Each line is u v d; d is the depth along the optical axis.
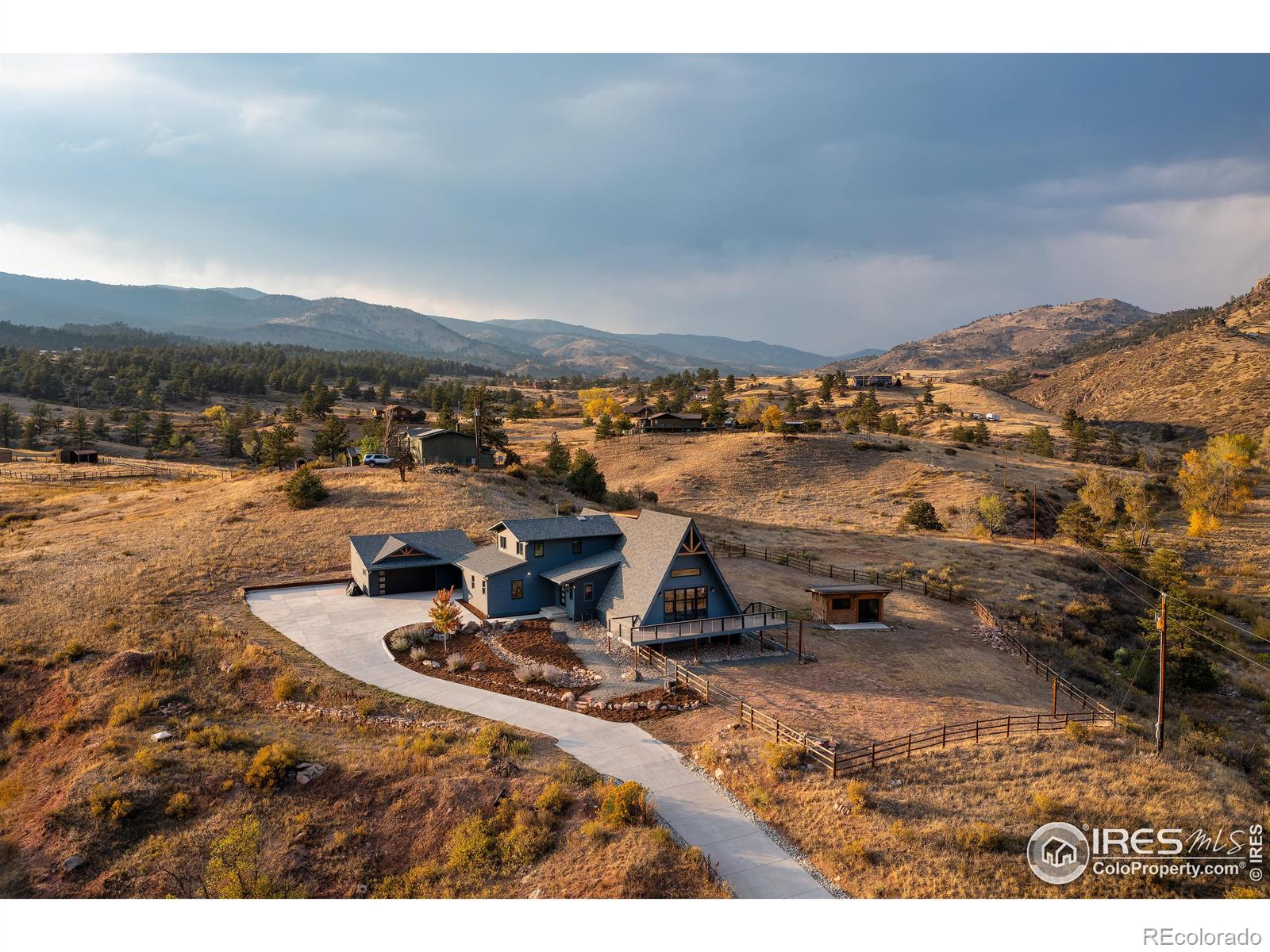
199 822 24.53
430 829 23.88
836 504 99.38
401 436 105.12
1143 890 20.70
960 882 20.69
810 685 35.66
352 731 30.36
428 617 44.66
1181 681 46.03
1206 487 91.94
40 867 22.67
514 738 29.09
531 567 45.66
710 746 28.56
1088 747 29.03
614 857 21.52
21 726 31.58
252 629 41.41
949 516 91.25
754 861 21.98
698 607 41.59
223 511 65.31
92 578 48.81
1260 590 67.44
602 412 192.62
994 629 46.94
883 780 26.02
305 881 22.05
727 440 132.00
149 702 31.94
